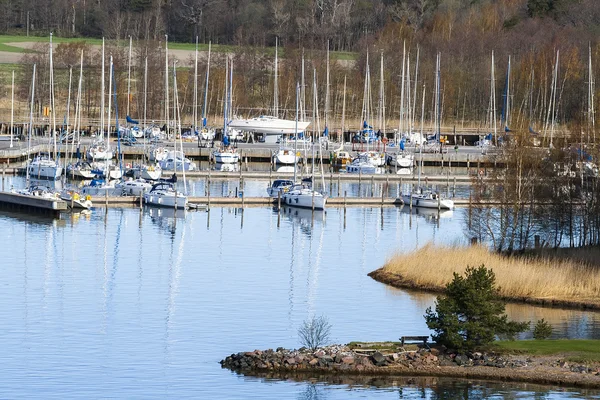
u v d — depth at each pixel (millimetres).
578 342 170250
